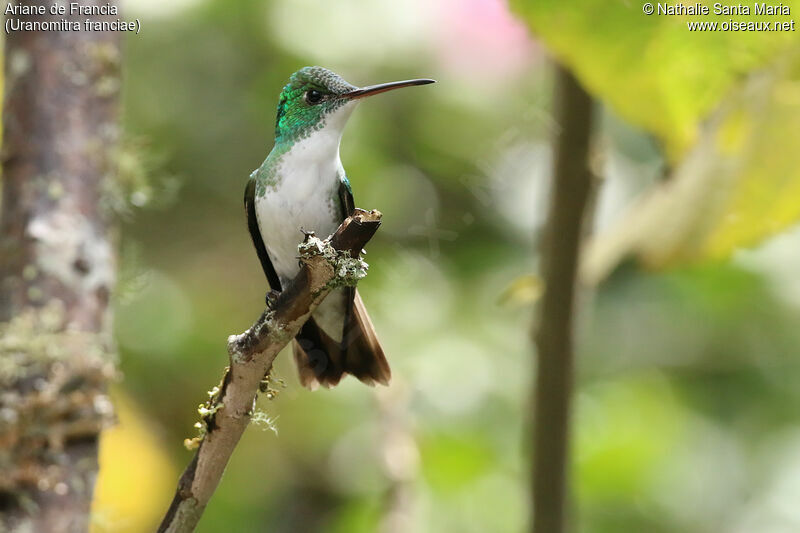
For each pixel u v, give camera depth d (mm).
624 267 10750
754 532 9383
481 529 9234
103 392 4137
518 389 10000
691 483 9703
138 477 8680
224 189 10766
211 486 3984
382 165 10578
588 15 4418
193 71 10453
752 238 5172
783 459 9867
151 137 10188
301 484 10336
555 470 5660
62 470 3947
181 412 10336
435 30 10180
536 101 10359
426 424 9656
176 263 10859
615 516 9484
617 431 9844
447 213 10758
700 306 10664
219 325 10742
